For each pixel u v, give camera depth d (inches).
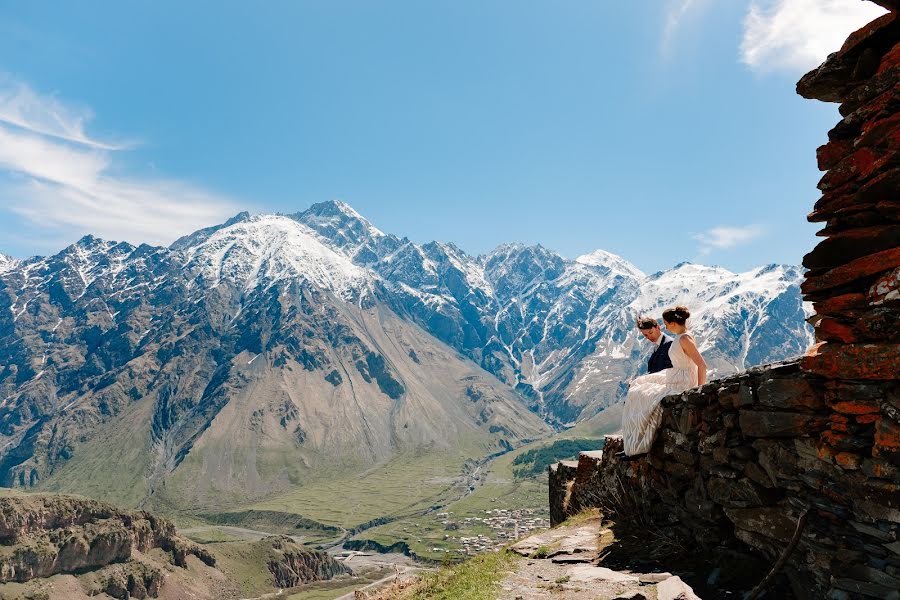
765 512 144.9
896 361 109.3
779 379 137.1
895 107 116.1
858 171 122.9
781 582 137.3
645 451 207.5
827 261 128.6
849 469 121.0
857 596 116.7
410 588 233.8
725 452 159.5
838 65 131.3
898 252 111.5
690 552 176.1
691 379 197.9
